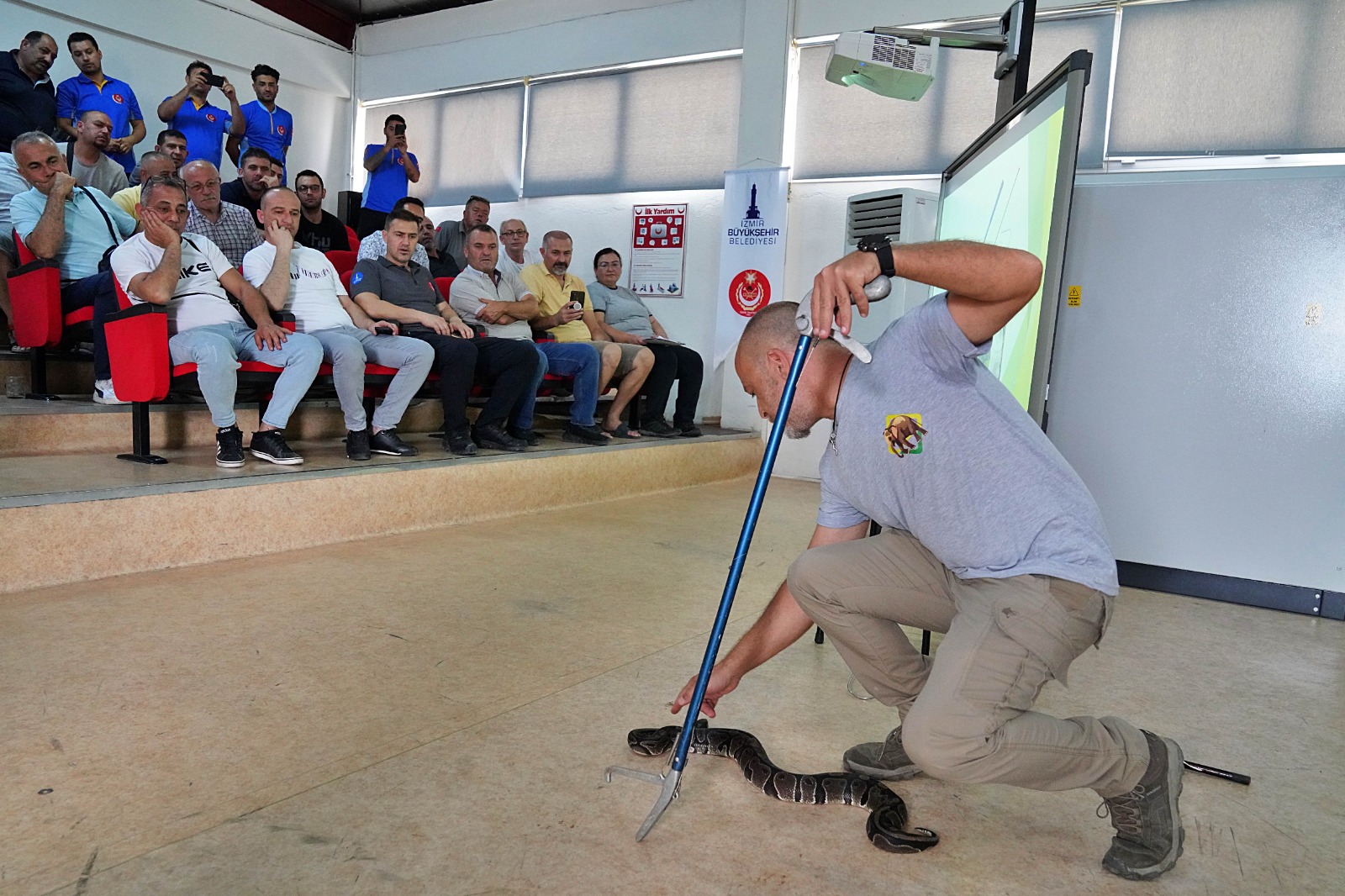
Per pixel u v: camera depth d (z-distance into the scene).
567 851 1.51
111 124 6.41
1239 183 3.75
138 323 3.58
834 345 1.56
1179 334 3.89
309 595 2.99
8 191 4.91
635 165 8.20
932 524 1.50
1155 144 6.00
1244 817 1.81
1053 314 2.31
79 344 4.92
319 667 2.33
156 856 1.42
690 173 7.91
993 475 1.43
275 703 2.08
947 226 3.41
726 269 7.41
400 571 3.41
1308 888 1.54
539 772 1.80
